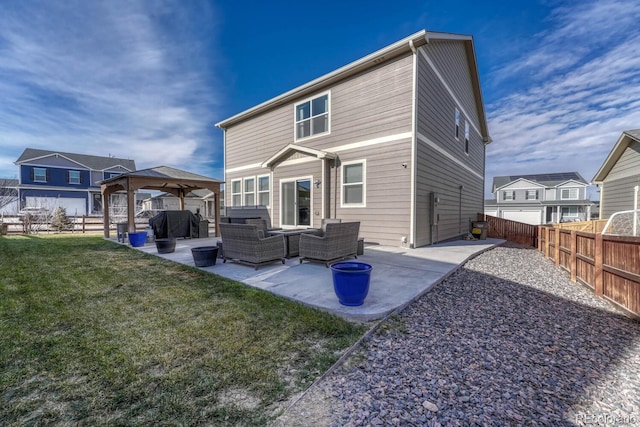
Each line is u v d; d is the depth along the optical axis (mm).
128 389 1914
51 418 1658
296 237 6453
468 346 2645
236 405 1788
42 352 2369
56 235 12555
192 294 3883
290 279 4586
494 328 3055
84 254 6980
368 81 8422
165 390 1909
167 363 2227
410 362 2346
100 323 2955
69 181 26688
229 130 13484
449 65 9891
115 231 14695
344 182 9031
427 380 2105
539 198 30531
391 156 7961
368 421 1684
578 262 4996
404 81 7699
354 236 6070
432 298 3916
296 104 10438
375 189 8312
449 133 10062
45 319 3043
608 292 3947
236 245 5637
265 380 2043
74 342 2547
